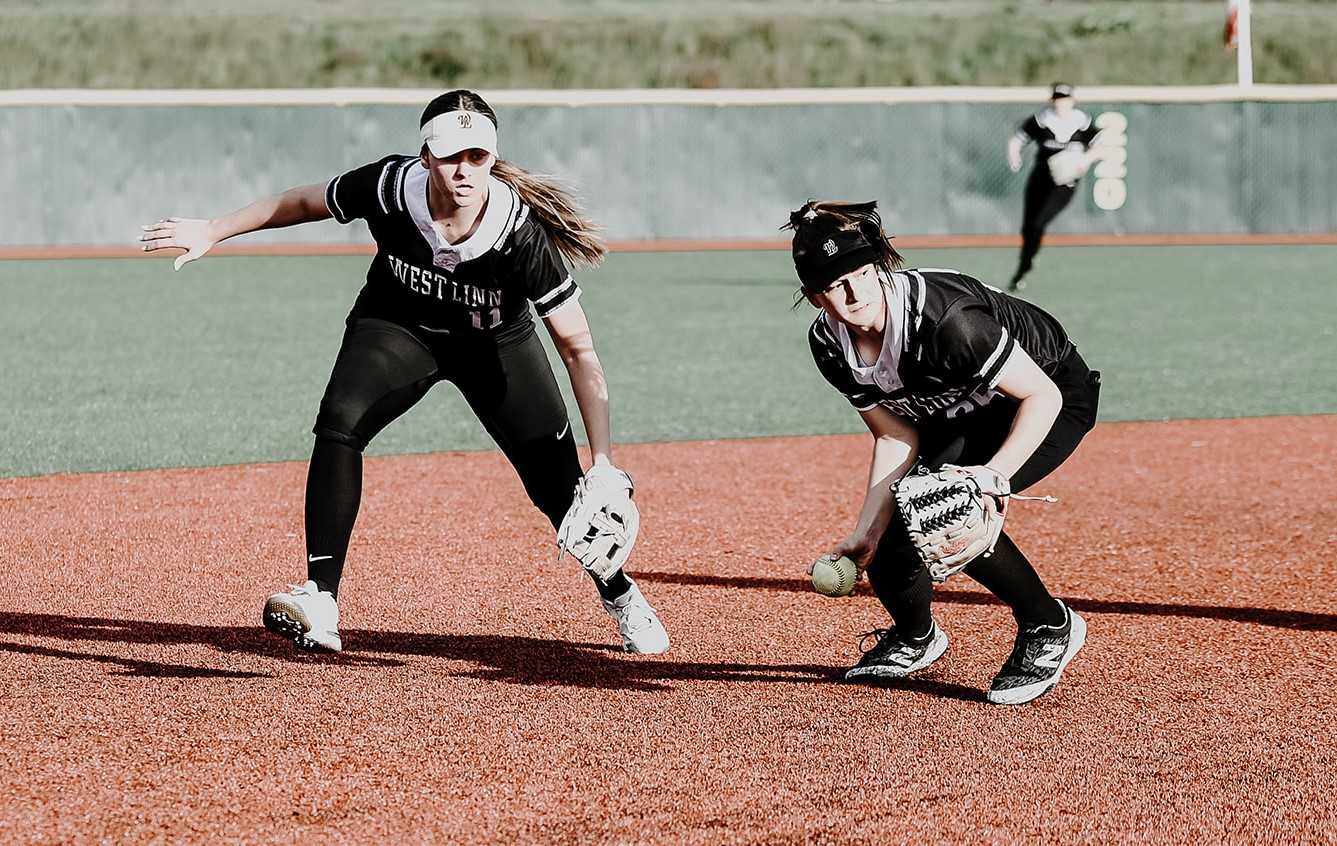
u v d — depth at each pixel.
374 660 9.83
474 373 9.35
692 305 33.88
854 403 8.67
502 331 9.19
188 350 26.53
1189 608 11.27
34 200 48.69
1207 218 53.50
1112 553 13.08
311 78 72.19
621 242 51.03
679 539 13.62
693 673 9.61
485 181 8.38
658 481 16.28
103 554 12.82
